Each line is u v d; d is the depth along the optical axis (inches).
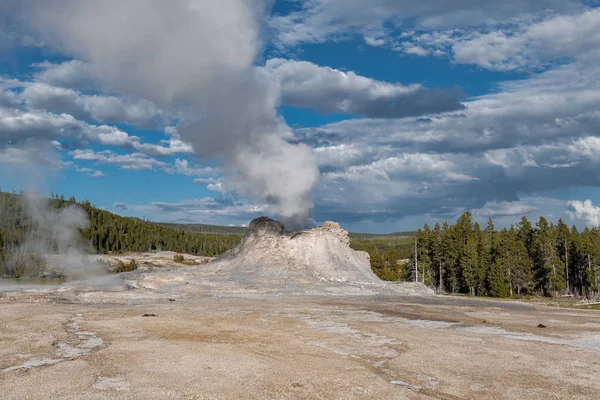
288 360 855.1
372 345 1018.1
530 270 3927.2
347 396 641.6
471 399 645.3
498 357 910.4
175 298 2084.2
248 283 2518.5
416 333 1192.8
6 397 615.8
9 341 1005.8
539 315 1708.9
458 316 1605.6
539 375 774.5
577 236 4133.9
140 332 1144.8
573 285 4052.7
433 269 4534.9
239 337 1093.8
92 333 1123.3
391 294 2519.7
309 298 2154.3
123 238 6988.2
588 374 784.9
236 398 625.3
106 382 689.0
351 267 3034.0
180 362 820.0
